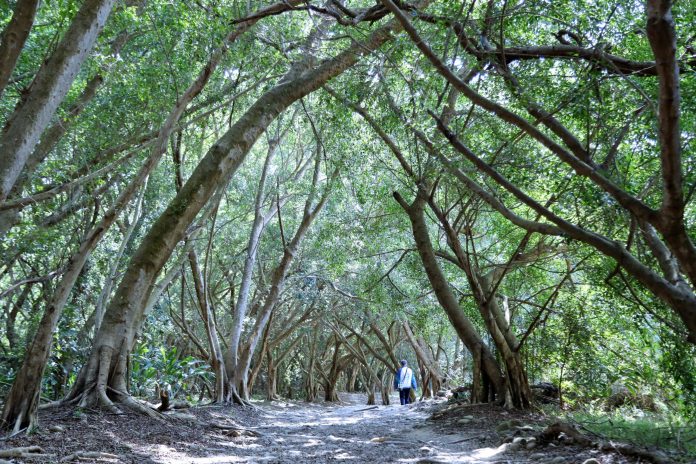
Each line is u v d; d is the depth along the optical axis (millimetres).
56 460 6172
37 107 6375
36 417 7551
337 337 32812
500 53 9133
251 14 10297
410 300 19344
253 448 8766
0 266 12750
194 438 8906
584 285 15102
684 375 10961
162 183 17953
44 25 10203
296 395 36781
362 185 15102
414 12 8945
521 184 9984
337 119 12719
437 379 27172
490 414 12102
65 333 14422
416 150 11172
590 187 8633
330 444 9383
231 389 17156
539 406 13422
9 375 12836
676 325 10789
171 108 11602
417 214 14250
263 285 24203
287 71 12789
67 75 6512
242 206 22641
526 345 14352
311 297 23391
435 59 7105
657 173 9047
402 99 11469
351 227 18703
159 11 9547
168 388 16188
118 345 9922
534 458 7207
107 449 7133
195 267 16578
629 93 9016
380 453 8242
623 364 14273
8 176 6164
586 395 14484
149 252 10164
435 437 10320
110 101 11836
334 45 12797
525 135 10508
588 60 8766
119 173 12750
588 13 8586
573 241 11250
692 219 10016
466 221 13523
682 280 7328
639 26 8641
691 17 8648
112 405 9281
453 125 12195
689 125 8172
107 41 10094
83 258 7934
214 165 10266
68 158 12227
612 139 9500
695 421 11109
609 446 6934
